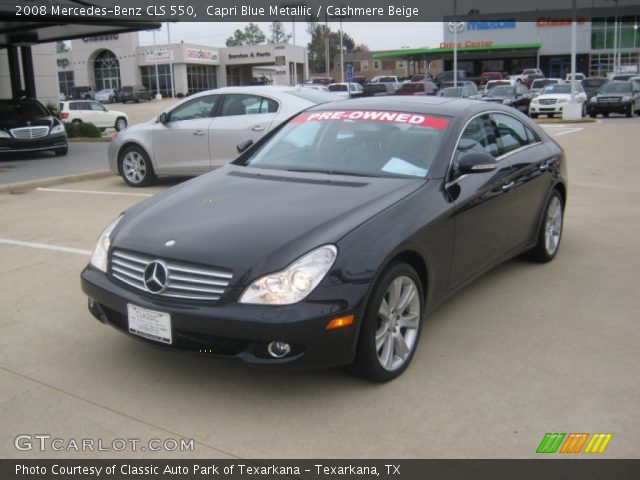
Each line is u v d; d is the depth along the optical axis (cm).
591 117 2805
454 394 357
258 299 324
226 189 425
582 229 729
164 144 1005
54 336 437
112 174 1191
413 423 329
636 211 820
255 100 963
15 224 768
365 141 465
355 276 336
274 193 408
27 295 518
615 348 415
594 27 6016
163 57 6675
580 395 355
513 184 500
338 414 337
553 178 578
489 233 471
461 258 436
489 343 423
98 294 373
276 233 351
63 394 360
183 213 392
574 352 409
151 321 345
